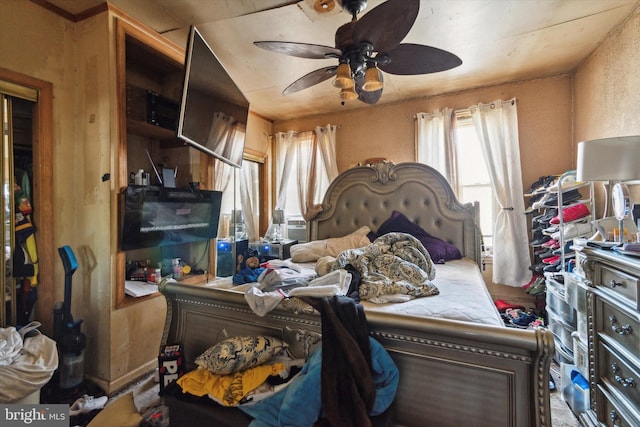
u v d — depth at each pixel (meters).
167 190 2.30
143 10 2.02
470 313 1.22
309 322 1.32
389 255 1.74
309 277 1.78
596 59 2.52
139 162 2.64
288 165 4.32
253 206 4.26
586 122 2.71
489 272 3.40
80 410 1.72
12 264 1.81
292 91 2.25
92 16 2.02
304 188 4.24
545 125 3.11
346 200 3.45
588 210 2.42
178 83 2.71
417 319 1.09
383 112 3.87
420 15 2.07
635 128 1.99
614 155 1.57
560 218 2.27
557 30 2.26
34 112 1.92
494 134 3.22
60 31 2.00
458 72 2.98
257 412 1.14
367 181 3.37
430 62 1.83
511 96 3.23
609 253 1.40
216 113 2.39
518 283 3.06
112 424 1.40
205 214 2.74
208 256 2.86
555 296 2.26
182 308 1.69
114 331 1.99
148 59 2.47
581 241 1.87
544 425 0.93
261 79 3.13
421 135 3.54
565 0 1.92
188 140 2.01
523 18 2.11
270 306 1.33
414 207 3.16
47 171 1.94
